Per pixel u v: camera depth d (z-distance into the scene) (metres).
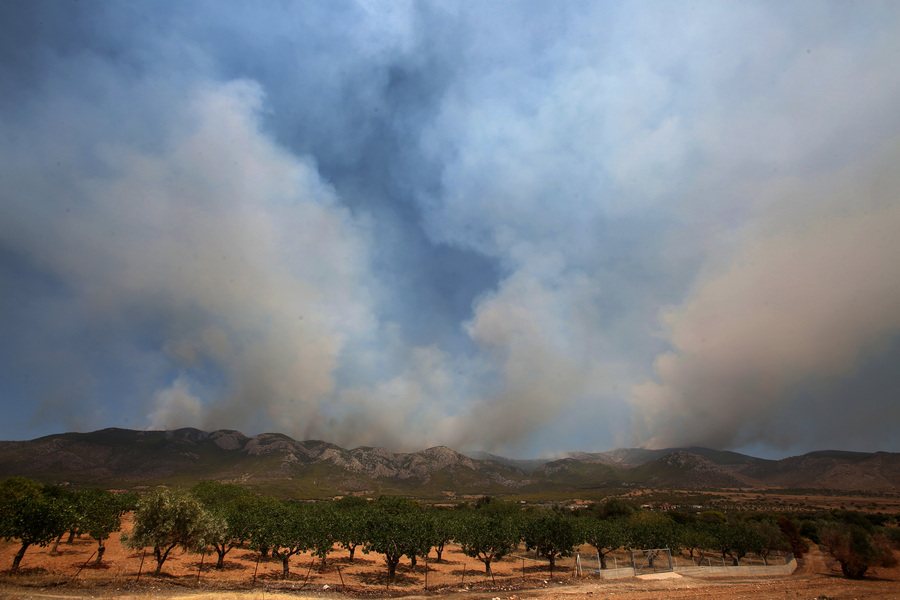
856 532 51.47
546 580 42.06
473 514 62.94
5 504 31.34
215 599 27.14
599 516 108.56
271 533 37.75
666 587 39.25
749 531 62.66
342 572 44.19
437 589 36.62
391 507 88.06
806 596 35.25
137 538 31.58
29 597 25.00
